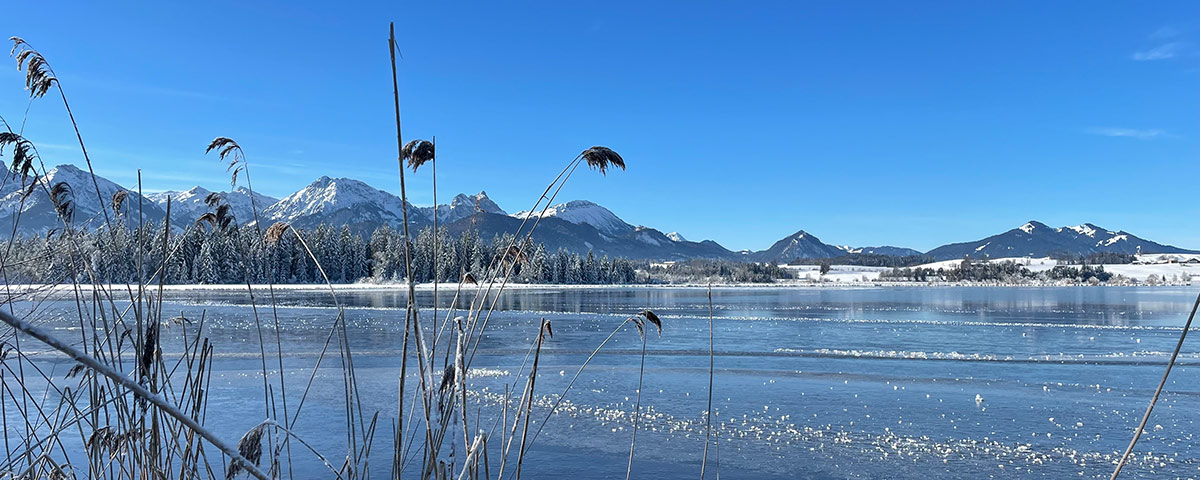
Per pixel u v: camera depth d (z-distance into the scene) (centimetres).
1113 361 1831
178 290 7188
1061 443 982
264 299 5675
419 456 825
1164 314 4016
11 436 752
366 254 10331
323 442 928
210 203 311
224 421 1063
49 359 1498
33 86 280
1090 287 12850
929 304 5644
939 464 886
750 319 3544
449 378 226
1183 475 833
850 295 8162
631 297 7194
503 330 2814
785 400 1295
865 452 944
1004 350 2119
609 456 908
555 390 1372
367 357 1884
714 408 1219
